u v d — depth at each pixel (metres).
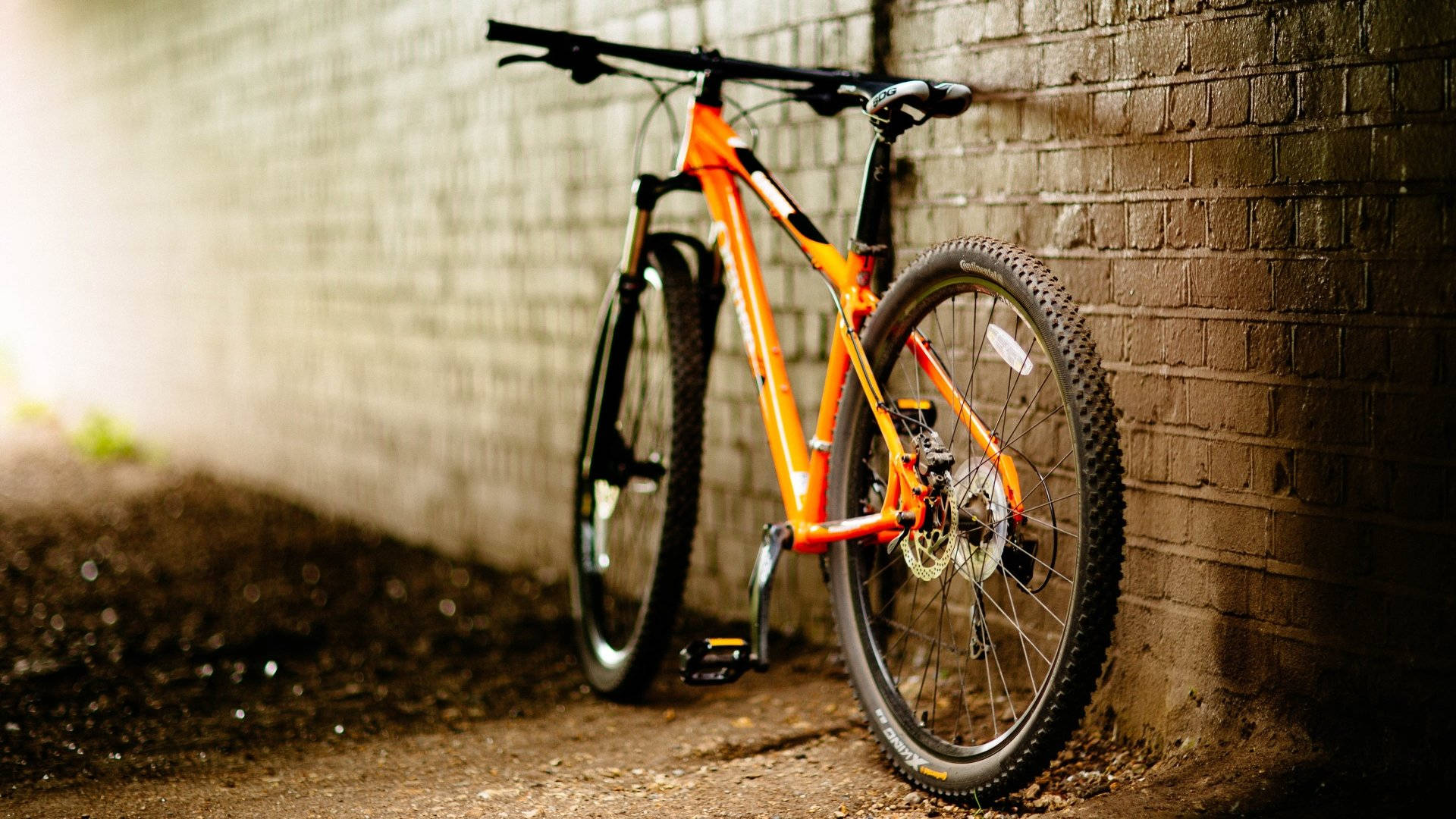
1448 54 1.91
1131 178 2.43
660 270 3.03
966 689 2.84
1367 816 1.93
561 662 3.76
